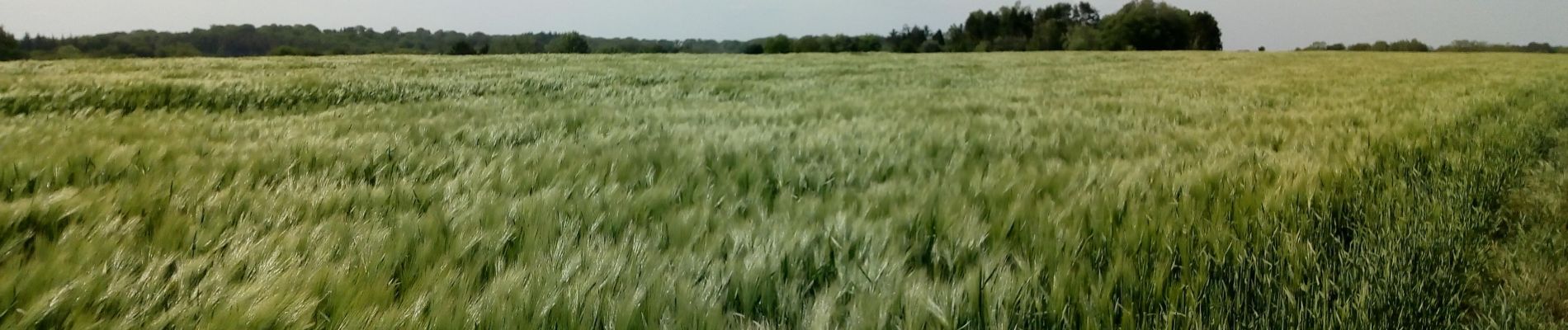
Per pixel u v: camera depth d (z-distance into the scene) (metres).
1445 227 2.37
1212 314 1.57
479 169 3.37
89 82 10.28
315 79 11.98
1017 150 4.42
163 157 3.66
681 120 6.33
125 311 1.58
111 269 1.80
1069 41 82.94
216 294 1.63
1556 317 1.88
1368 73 17.03
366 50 154.25
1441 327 1.74
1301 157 3.77
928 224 2.41
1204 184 2.99
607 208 2.67
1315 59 27.92
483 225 2.40
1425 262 2.02
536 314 1.57
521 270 1.85
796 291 1.82
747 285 1.81
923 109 7.56
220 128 5.07
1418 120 5.66
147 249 1.98
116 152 3.55
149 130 4.77
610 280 1.81
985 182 3.12
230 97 8.87
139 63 19.98
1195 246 2.10
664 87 11.77
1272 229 2.25
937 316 1.63
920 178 3.31
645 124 5.80
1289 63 24.53
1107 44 77.75
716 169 3.57
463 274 1.83
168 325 1.50
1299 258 1.98
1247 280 1.80
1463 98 8.40
